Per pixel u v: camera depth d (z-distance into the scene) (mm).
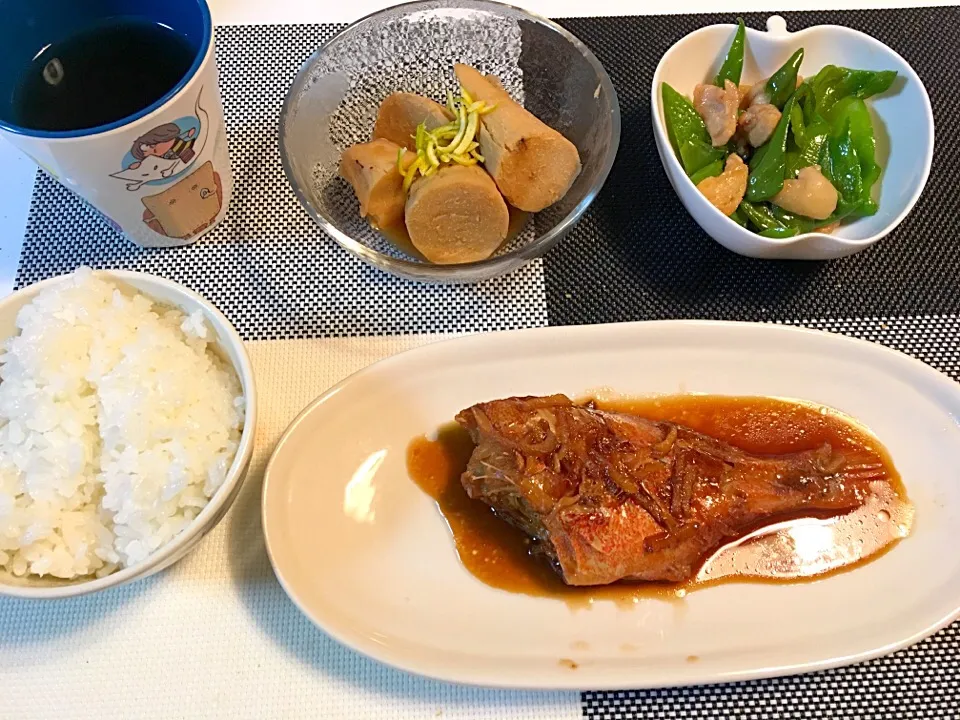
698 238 326
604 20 369
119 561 238
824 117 324
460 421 276
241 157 335
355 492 279
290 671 250
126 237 310
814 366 297
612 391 298
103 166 244
